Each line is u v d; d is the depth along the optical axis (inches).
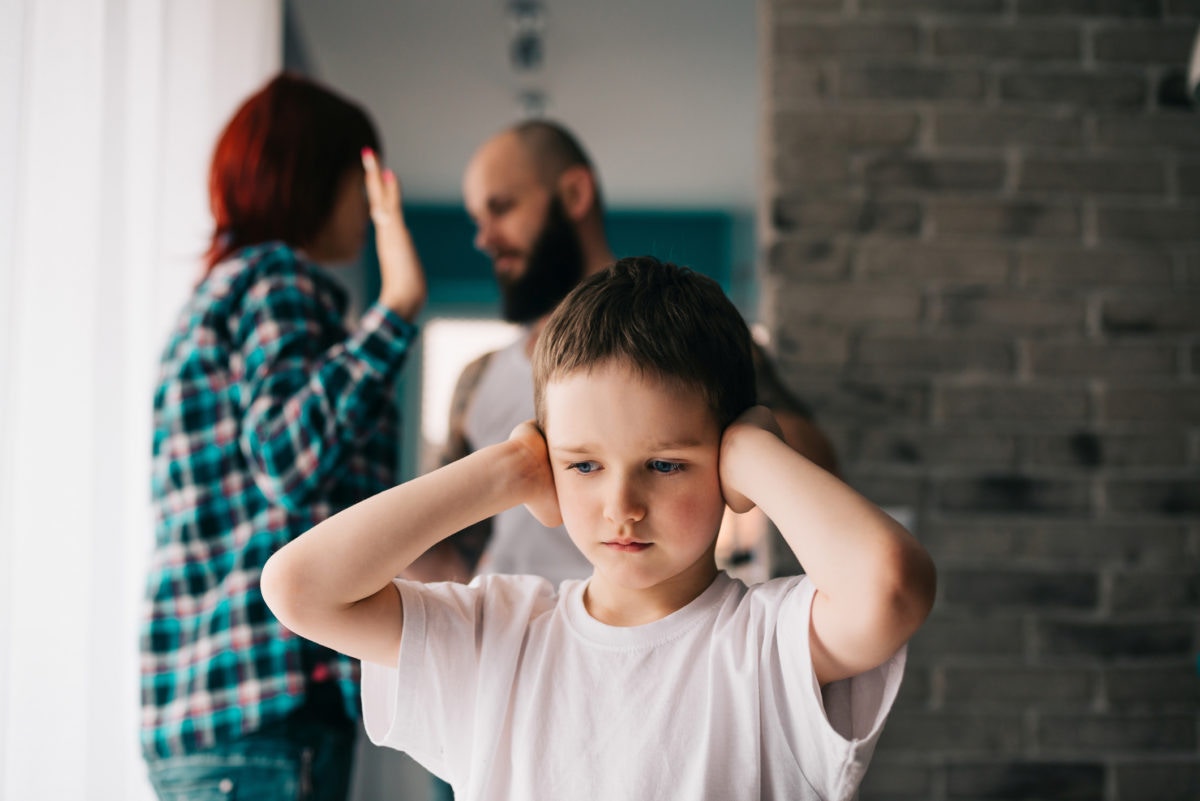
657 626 30.1
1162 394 83.4
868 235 83.7
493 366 71.3
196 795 43.6
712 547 31.0
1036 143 84.7
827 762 27.6
